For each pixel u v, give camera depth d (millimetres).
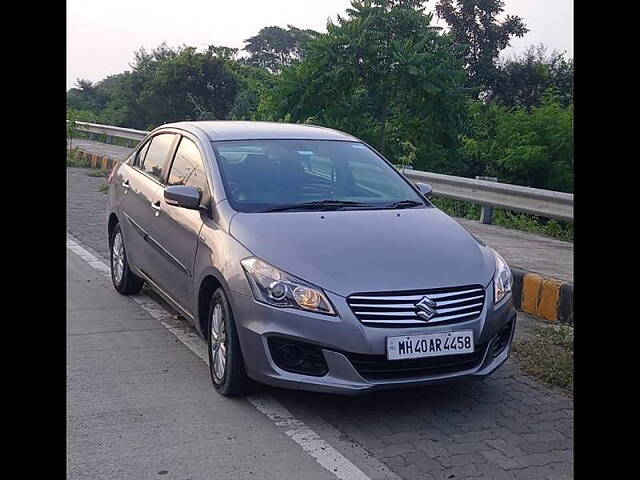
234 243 4605
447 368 4301
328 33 17281
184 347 5570
